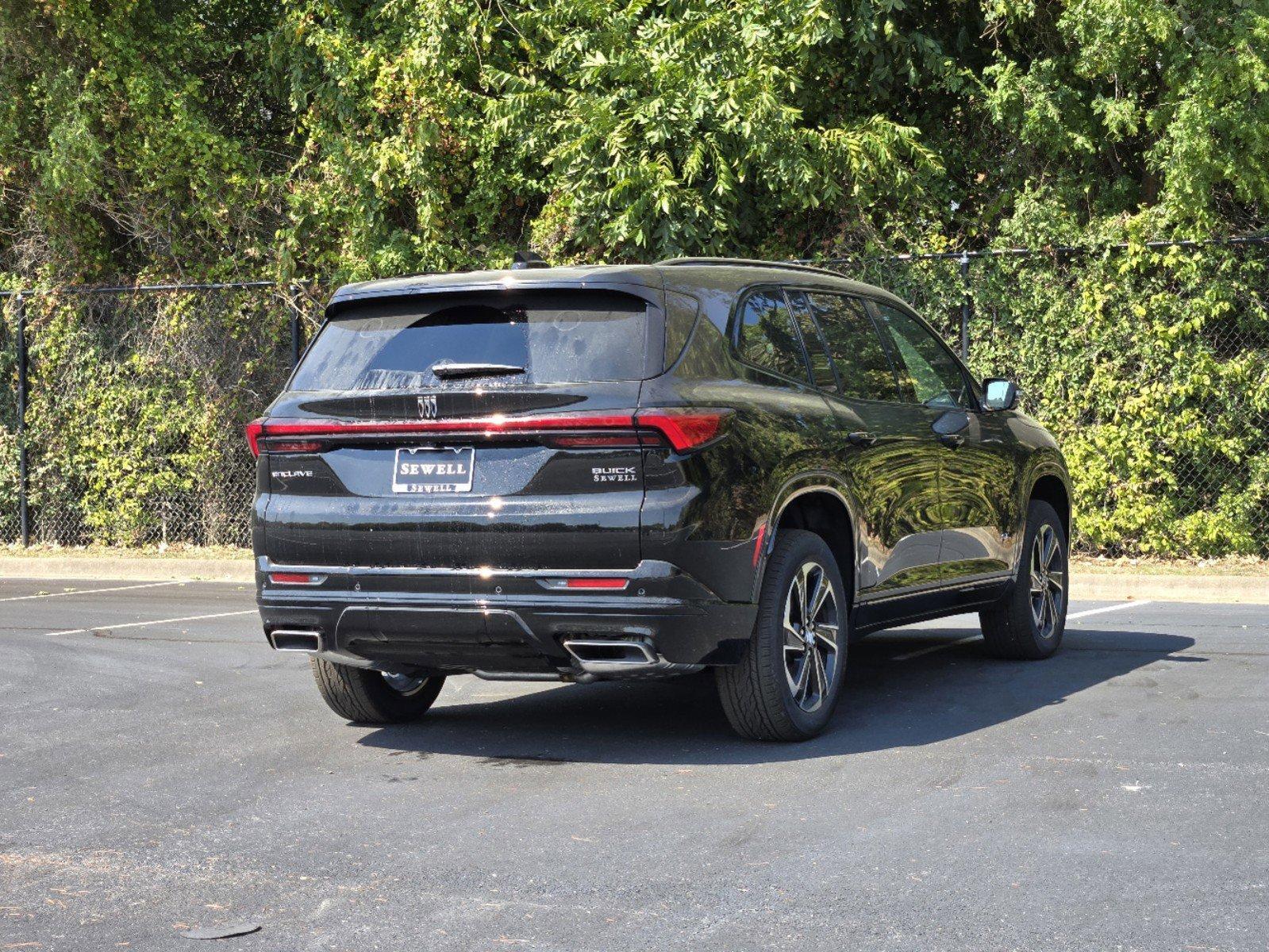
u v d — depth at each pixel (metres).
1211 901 4.16
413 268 16.20
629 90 14.41
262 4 19.39
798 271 7.18
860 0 14.76
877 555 6.92
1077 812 5.14
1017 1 14.56
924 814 5.16
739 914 4.14
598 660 5.88
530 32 15.93
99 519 16.78
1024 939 3.89
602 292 6.01
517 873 4.58
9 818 5.37
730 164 14.62
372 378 6.19
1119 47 13.66
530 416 5.82
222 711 7.45
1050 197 14.62
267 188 17.19
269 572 6.33
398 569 6.04
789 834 4.95
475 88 16.61
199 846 4.97
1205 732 6.41
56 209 17.48
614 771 5.96
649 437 5.72
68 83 16.94
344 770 6.11
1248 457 13.45
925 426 7.46
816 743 6.38
